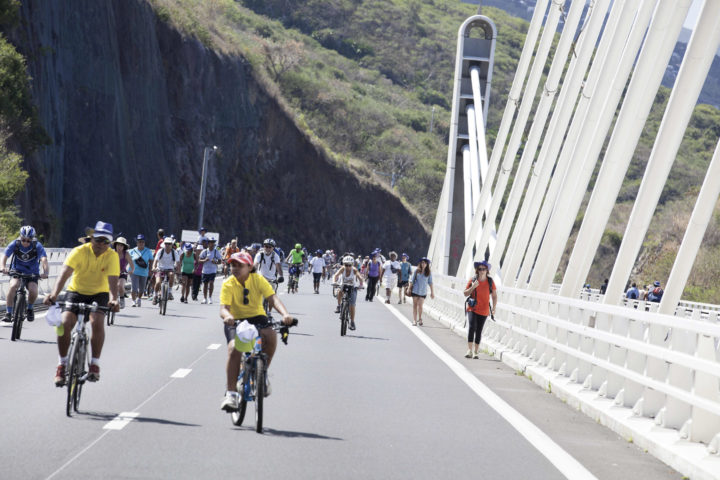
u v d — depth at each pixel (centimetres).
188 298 4478
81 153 8469
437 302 4347
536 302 2303
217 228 12262
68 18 8475
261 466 1020
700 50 1836
